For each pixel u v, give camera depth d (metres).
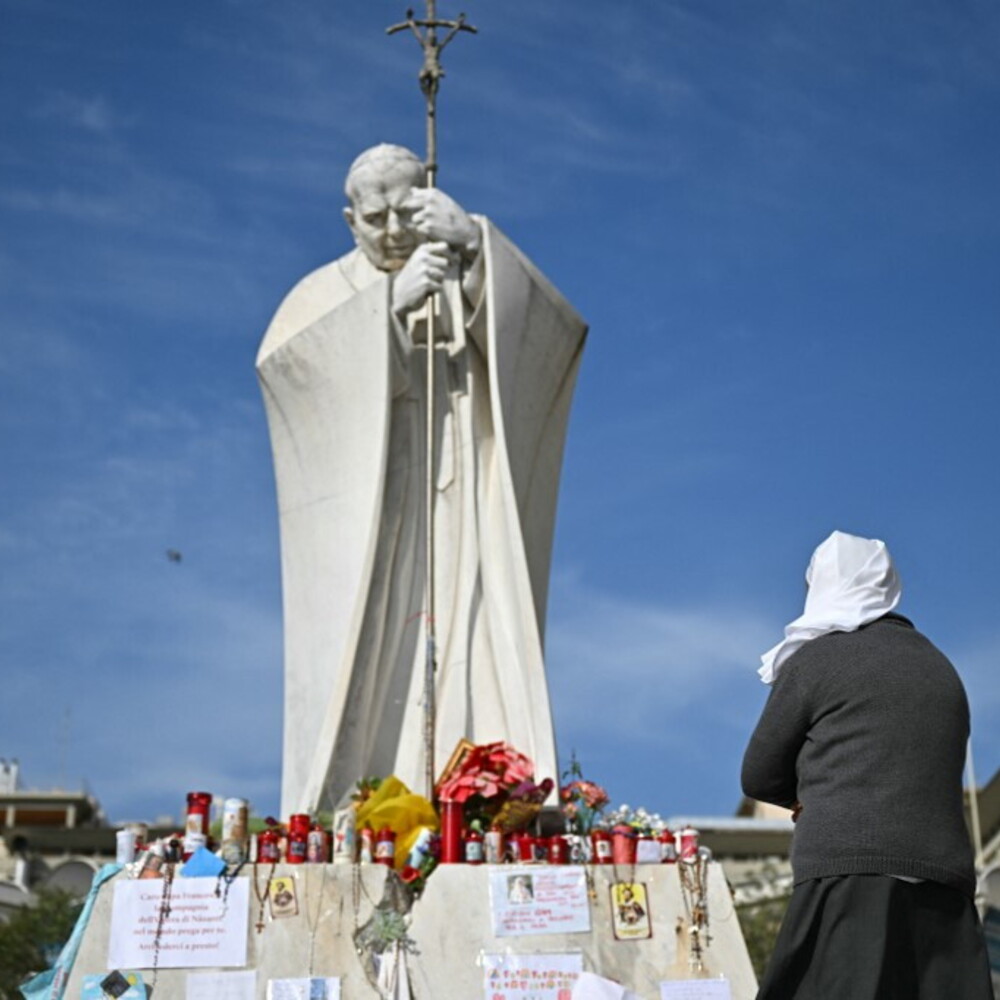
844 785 7.70
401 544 16.56
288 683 16.59
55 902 37.31
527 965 12.63
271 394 17.25
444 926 12.73
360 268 17.67
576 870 12.94
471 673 16.20
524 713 15.82
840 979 7.45
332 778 15.70
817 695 7.87
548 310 17.05
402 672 16.27
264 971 12.42
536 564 16.94
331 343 16.73
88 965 12.38
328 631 16.34
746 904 42.62
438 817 14.00
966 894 7.62
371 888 12.73
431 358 16.56
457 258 17.05
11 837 63.41
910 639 8.00
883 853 7.54
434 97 17.42
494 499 16.62
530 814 13.86
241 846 12.83
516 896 12.83
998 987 22.53
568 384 17.45
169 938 12.46
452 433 16.81
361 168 17.22
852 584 8.20
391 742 16.08
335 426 16.72
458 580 16.50
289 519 17.02
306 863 12.83
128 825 13.16
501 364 16.58
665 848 13.26
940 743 7.73
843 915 7.53
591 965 12.69
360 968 12.52
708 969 12.77
